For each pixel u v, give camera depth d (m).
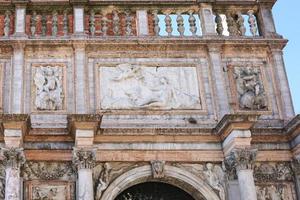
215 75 21.73
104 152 19.75
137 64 21.84
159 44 22.11
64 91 20.94
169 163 20.12
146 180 20.12
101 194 19.23
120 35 22.50
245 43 22.59
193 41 22.27
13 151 17.91
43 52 21.59
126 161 19.83
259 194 20.06
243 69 22.28
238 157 18.81
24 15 22.11
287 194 20.19
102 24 22.84
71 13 22.83
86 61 21.58
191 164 20.23
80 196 18.00
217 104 21.19
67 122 19.47
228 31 23.22
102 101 20.88
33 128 19.56
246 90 21.88
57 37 21.67
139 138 20.06
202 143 20.34
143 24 22.64
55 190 19.14
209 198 19.75
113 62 21.75
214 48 22.36
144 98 21.12
